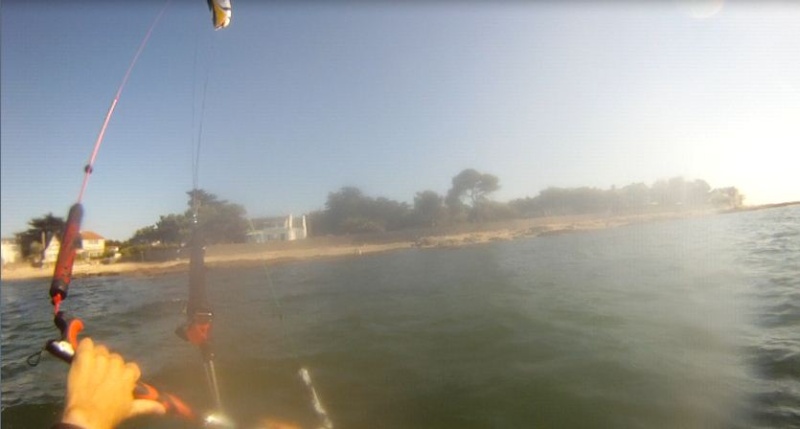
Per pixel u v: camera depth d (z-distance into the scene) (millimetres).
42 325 9852
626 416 3863
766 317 5543
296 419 4109
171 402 1438
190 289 2371
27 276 28125
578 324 6652
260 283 14242
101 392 1138
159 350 6859
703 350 4902
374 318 8352
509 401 4352
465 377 5035
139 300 13102
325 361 5867
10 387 5469
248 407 4406
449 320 7746
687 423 3623
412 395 4633
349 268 18266
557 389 4508
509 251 20281
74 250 1498
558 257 15117
